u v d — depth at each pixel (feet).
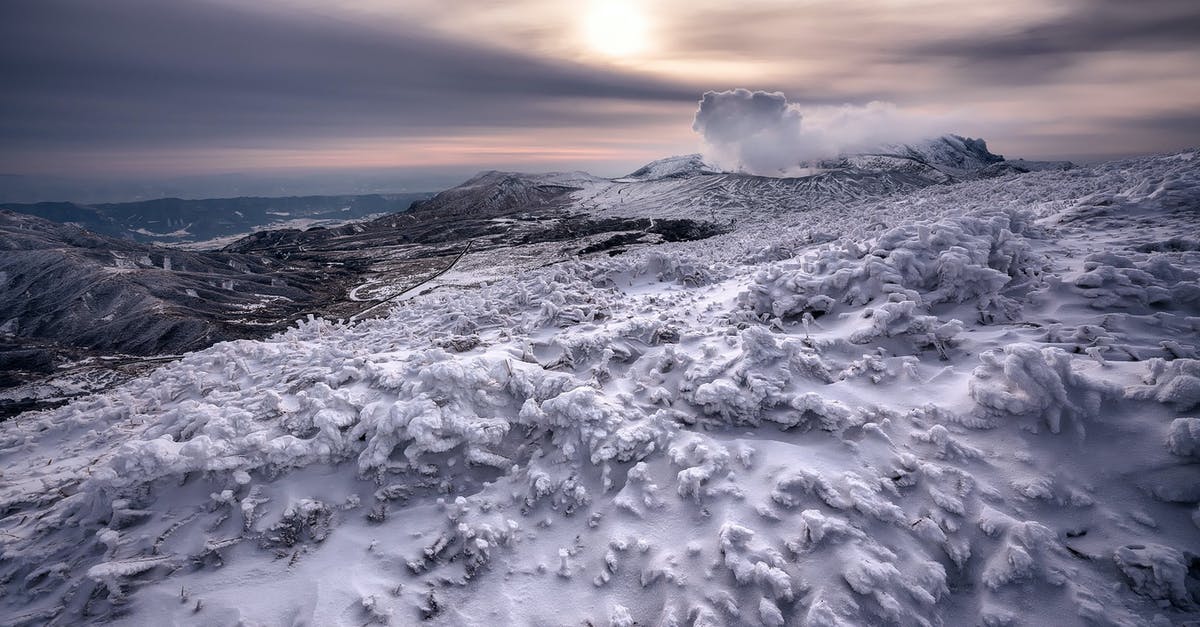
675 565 18.99
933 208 97.04
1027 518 18.53
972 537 18.38
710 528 20.07
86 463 29.50
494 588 19.36
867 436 23.11
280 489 23.20
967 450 21.31
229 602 18.52
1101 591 16.02
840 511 19.49
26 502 25.41
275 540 21.18
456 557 20.38
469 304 54.80
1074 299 32.32
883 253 39.04
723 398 25.61
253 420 27.30
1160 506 17.70
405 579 19.45
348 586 18.81
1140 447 19.27
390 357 33.76
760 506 20.25
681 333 35.53
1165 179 57.47
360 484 23.62
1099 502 18.35
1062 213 58.85
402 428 24.54
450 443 24.50
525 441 25.70
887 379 27.02
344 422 25.66
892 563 17.60
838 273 37.35
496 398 27.30
